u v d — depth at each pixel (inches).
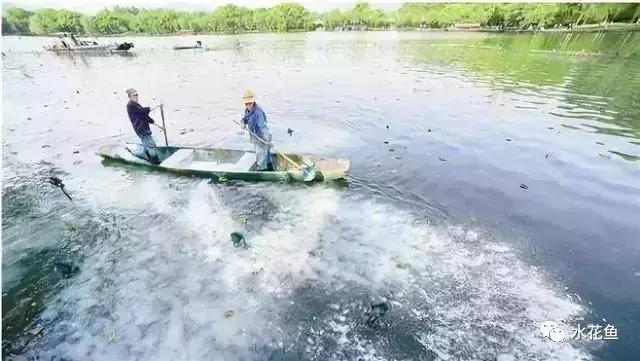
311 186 311.7
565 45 1205.1
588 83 680.4
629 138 412.2
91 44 1537.9
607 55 988.6
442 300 201.0
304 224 265.4
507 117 490.3
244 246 244.1
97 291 212.2
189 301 203.6
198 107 572.7
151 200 299.6
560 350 173.3
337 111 529.3
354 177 328.8
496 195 299.9
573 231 255.9
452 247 241.0
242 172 312.8
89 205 295.7
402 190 307.9
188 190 311.4
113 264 232.8
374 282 213.2
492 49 1219.9
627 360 168.1
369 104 563.8
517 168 345.7
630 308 195.3
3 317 196.7
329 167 316.8
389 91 648.4
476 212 278.1
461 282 212.8
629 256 231.9
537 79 729.6
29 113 548.7
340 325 187.2
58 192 314.8
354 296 203.9
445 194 301.9
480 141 410.3
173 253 240.7
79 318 195.6
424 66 920.9
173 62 1098.1
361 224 264.2
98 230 265.3
